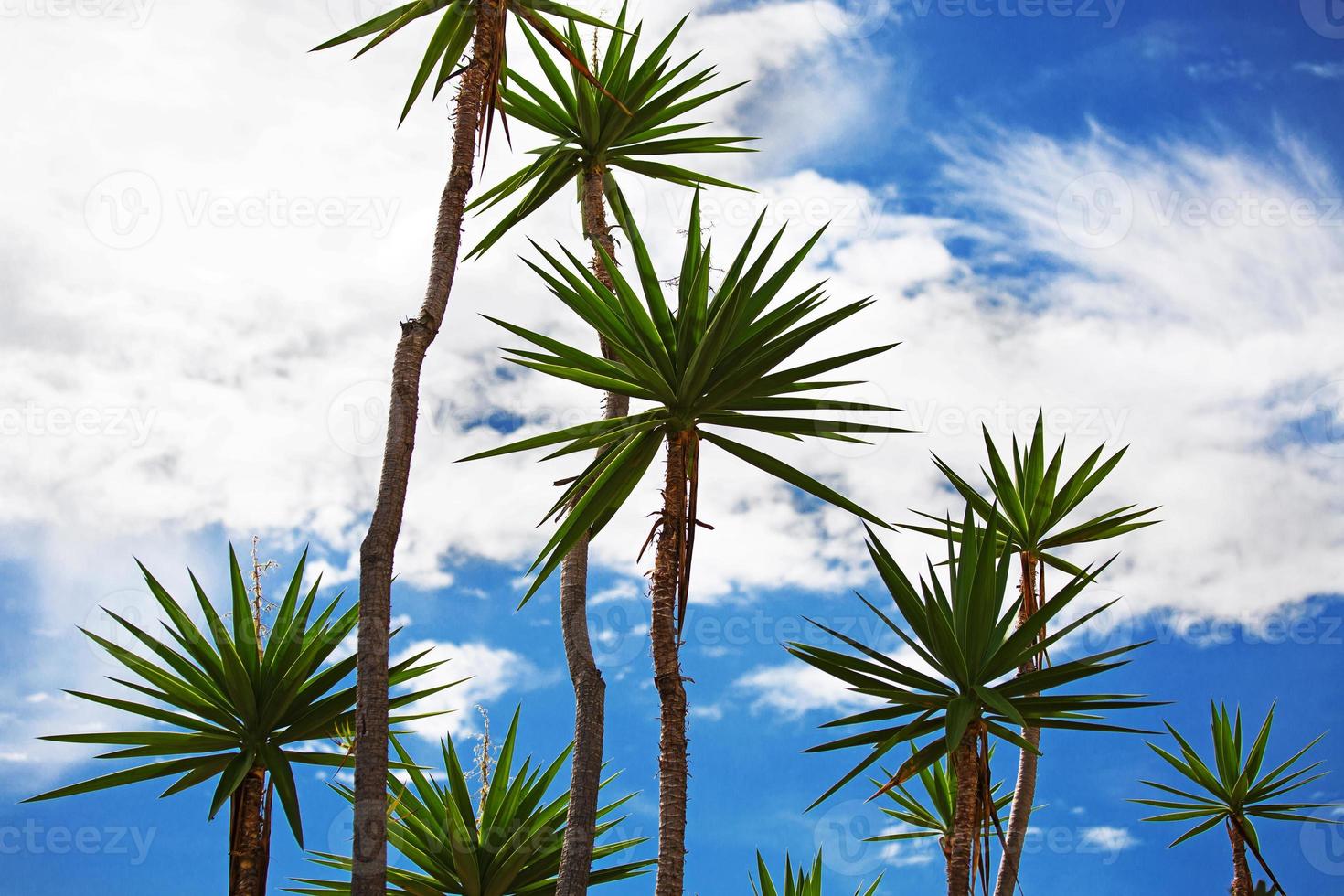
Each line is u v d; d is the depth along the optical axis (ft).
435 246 16.83
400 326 16.11
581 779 17.42
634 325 16.88
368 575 14.39
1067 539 23.41
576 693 18.31
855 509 17.30
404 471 15.14
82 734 16.81
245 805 16.78
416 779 22.15
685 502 16.93
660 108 24.63
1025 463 23.56
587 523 17.12
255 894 16.34
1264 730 28.55
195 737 17.25
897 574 17.10
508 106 24.58
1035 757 22.31
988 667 16.74
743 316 17.28
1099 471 23.15
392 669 18.02
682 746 15.39
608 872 21.20
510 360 17.43
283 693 17.46
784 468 17.40
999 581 17.08
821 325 16.52
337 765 17.95
